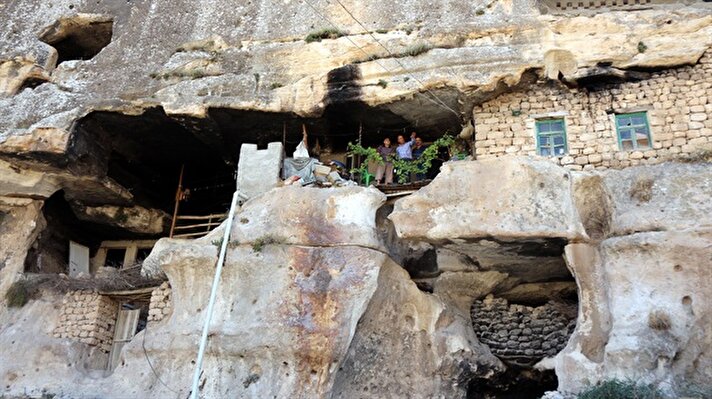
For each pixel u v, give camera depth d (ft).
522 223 32.71
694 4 38.45
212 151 47.21
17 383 39.17
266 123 42.27
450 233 33.30
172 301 37.68
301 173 40.01
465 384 36.37
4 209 45.57
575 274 32.53
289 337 32.45
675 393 27.61
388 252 35.63
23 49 46.57
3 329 41.83
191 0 46.50
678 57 35.83
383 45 40.22
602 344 30.78
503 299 38.70
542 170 33.53
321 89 39.96
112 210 49.55
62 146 41.83
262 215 35.58
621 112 36.47
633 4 42.22
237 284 34.78
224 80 41.83
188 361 35.04
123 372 37.17
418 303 35.88
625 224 32.07
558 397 30.07
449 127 42.06
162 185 51.85
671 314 29.60
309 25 42.98
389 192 39.11
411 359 35.60
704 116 35.06
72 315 42.04
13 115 43.42
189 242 37.19
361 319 34.47
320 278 33.35
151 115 42.83
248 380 32.99
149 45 45.11
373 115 41.09
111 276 42.34
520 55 37.45
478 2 40.22
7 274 43.80
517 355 37.42
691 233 30.58
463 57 38.14
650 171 33.19
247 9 45.01
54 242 49.93
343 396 34.60
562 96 37.73
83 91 43.70
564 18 38.01
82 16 48.16
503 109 38.24
